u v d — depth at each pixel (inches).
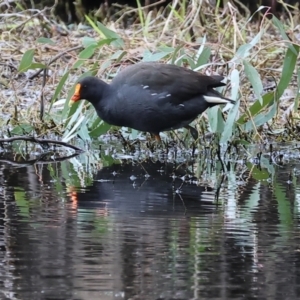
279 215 350.9
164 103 457.1
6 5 769.6
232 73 490.9
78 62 528.4
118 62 555.8
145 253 293.6
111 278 267.0
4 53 671.1
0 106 588.7
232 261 286.4
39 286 259.0
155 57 524.4
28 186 406.3
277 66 632.4
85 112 523.5
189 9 687.1
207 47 533.6
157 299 250.4
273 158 495.2
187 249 299.0
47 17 800.3
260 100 483.5
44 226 327.3
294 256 293.1
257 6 800.9
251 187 409.7
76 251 294.7
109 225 329.7
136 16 791.1
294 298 253.0
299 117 555.8
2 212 350.3
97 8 839.7
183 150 518.9
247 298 252.8
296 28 668.1
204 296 253.9
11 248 297.3
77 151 515.2
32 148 522.3
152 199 379.2
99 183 416.2
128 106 459.2
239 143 517.0
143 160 486.9
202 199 381.1
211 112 488.4
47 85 609.6
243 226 331.9
